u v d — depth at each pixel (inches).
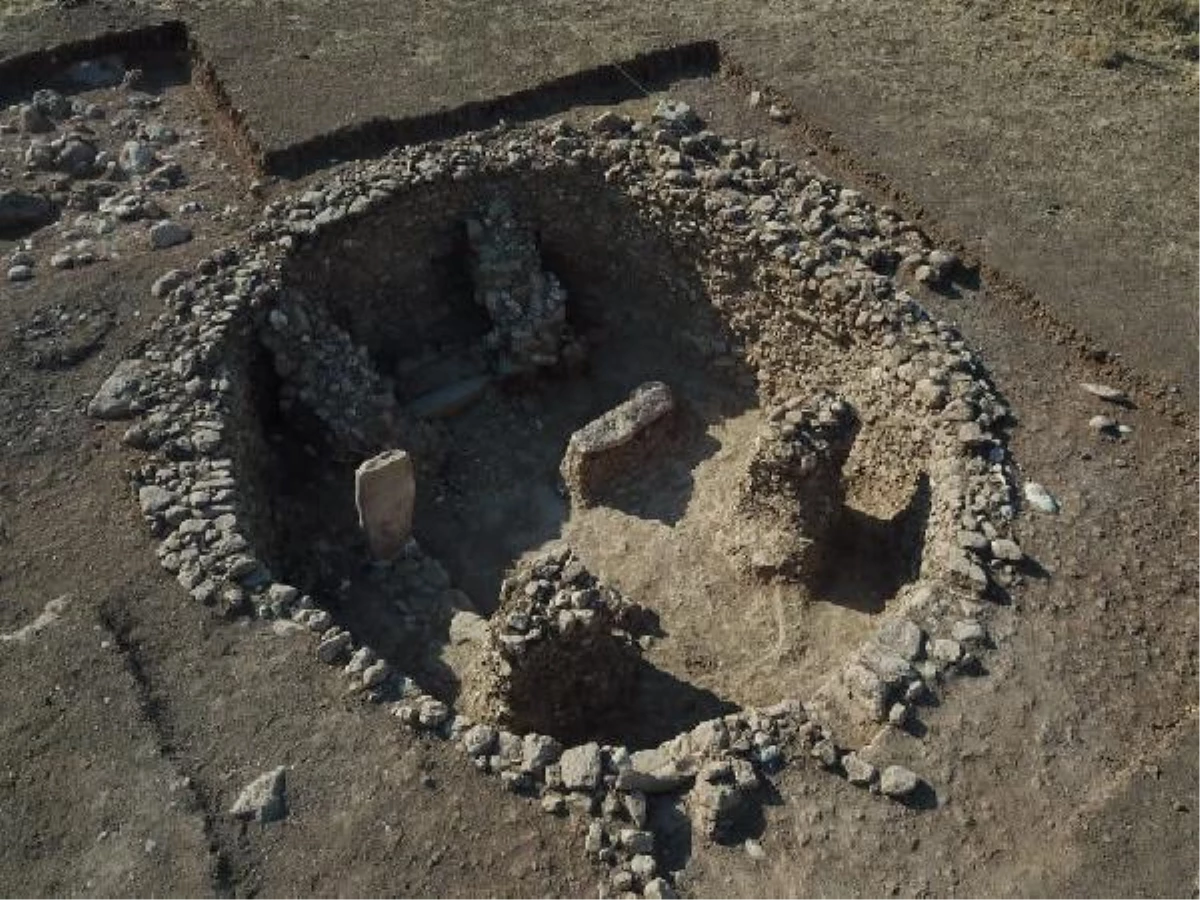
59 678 248.5
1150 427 320.2
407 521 324.5
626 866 222.4
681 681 306.8
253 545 284.8
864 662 256.5
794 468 305.9
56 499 284.8
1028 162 397.4
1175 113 423.2
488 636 273.9
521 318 377.4
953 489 296.8
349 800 231.1
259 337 340.5
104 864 220.8
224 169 394.0
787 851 227.0
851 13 467.8
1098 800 237.3
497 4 462.6
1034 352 339.6
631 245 396.2
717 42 444.8
